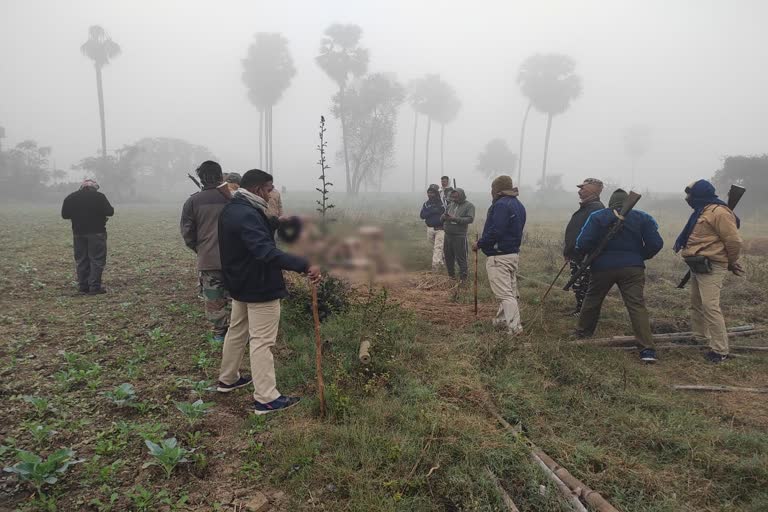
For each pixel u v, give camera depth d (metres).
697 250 4.56
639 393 3.75
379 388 3.63
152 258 10.20
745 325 5.45
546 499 2.50
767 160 28.89
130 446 2.91
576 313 6.11
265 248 3.11
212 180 4.61
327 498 2.50
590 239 4.82
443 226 8.57
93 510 2.39
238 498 2.51
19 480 2.57
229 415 3.37
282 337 4.72
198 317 5.65
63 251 10.87
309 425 3.14
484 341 4.62
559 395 3.63
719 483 2.69
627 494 2.60
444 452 2.79
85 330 5.13
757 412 3.52
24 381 3.79
